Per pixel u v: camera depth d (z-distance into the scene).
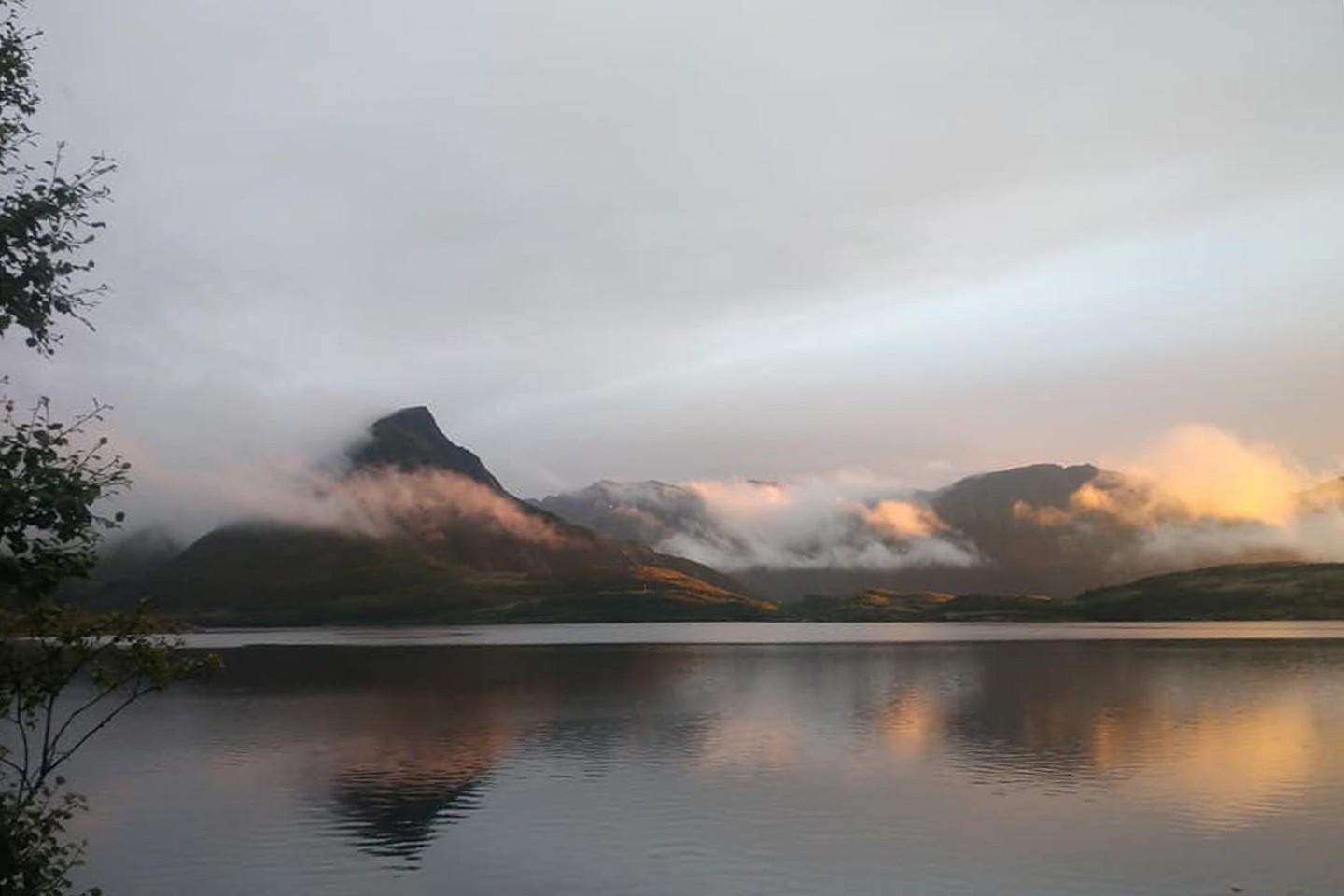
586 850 43.38
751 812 49.84
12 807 16.64
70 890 38.91
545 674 145.50
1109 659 160.75
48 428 15.54
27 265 16.30
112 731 82.81
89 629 16.55
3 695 16.20
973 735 75.06
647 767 62.81
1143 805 50.19
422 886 39.12
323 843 45.25
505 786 57.44
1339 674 126.12
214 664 17.64
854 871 40.03
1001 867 40.22
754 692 112.69
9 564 15.35
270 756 69.31
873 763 63.53
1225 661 151.88
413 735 78.81
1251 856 41.41
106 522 15.72
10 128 16.45
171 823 49.16
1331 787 54.09
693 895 37.34
